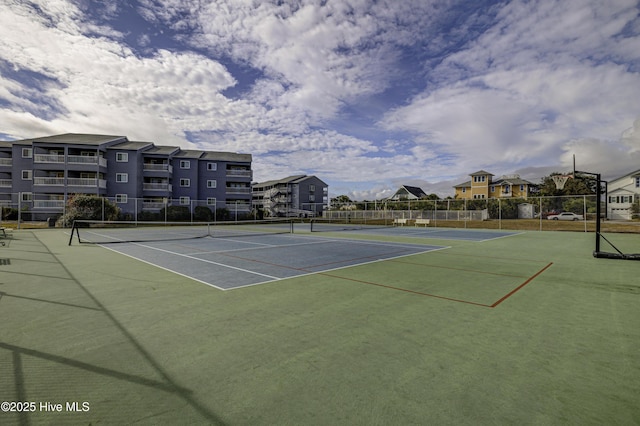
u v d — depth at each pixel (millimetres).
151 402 2242
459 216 31312
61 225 24766
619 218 35719
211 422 2021
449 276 6820
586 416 2102
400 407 2193
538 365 2830
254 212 41625
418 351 3105
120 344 3227
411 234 20047
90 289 5535
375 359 2926
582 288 5824
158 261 8664
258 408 2176
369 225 32594
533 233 21141
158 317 4066
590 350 3150
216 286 5793
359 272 7211
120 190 35000
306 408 2178
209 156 43500
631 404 2234
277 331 3613
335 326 3779
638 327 3807
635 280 6527
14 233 18688
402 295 5242
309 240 15578
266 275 6816
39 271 7168
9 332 3539
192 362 2846
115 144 36344
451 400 2281
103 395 2326
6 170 37812
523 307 4617
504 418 2080
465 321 3990
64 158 32031
